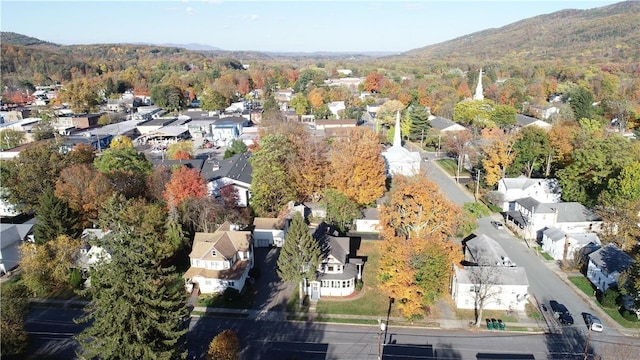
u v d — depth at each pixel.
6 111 193.00
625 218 68.50
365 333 52.31
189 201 72.00
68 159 84.62
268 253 72.50
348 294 60.44
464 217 71.94
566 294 60.00
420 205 59.81
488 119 138.50
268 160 83.94
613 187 74.00
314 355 48.44
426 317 55.34
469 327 53.31
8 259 67.06
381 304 58.31
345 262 62.22
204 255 61.31
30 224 72.31
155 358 37.06
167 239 64.38
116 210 41.22
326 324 54.09
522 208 82.25
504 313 56.12
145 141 152.00
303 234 56.03
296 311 56.69
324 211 82.75
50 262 59.97
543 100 191.62
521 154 97.31
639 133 126.25
